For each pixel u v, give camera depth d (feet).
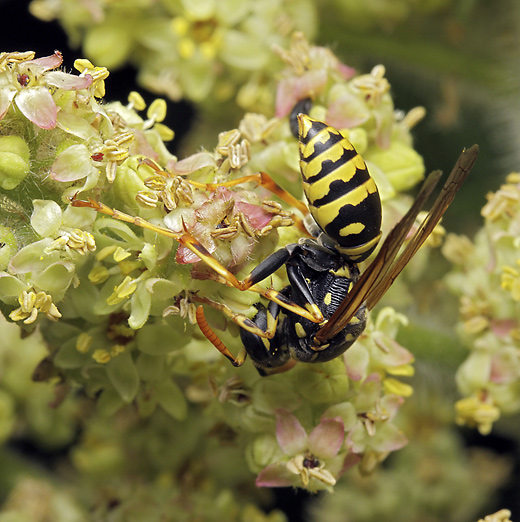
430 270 0.52
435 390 0.50
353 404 0.45
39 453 0.54
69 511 0.52
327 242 0.44
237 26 0.53
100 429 0.52
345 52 0.55
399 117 0.48
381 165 0.46
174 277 0.43
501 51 0.54
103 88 0.42
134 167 0.42
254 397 0.45
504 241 0.48
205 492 0.51
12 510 0.52
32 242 0.42
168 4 0.53
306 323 0.43
